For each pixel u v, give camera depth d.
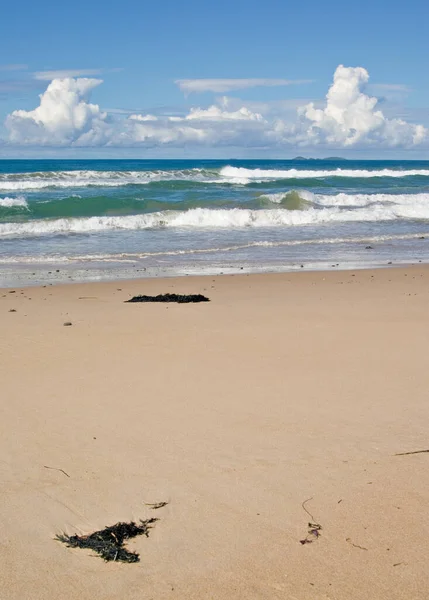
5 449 4.61
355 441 4.71
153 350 7.43
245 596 2.98
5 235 21.95
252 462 4.36
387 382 6.13
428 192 41.47
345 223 27.06
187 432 4.89
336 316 9.63
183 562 3.24
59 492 3.97
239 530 3.53
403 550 3.32
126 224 24.59
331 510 3.72
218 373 6.45
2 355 7.21
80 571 3.18
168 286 13.41
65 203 27.72
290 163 156.88
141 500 3.86
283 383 6.11
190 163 142.75
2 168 91.12
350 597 2.96
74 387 6.01
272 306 10.64
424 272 15.75
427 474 4.18
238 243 21.12
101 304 10.93
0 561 3.26
